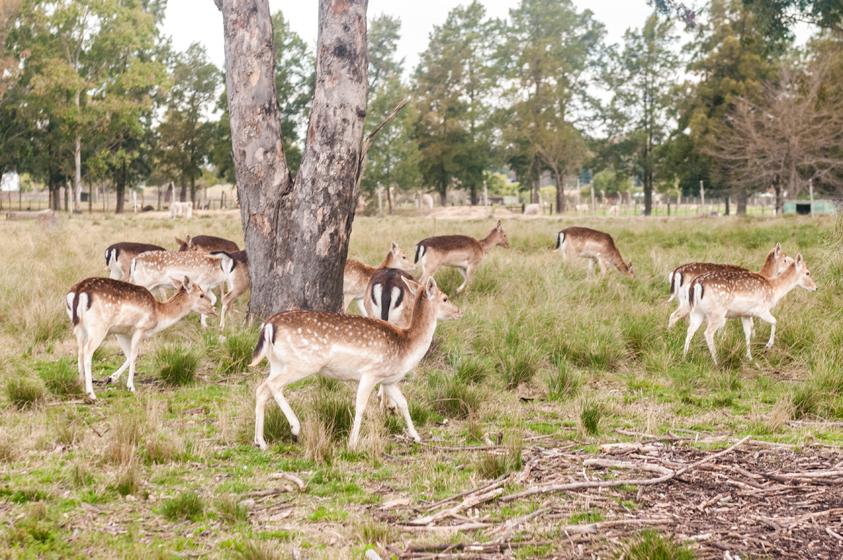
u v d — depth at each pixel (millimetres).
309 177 9273
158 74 48906
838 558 4082
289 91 52688
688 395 7773
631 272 14812
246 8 9320
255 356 6168
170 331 9922
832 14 27875
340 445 6070
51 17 46250
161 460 5664
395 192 63625
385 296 8422
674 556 3973
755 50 42844
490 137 63344
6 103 48000
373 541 4305
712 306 9086
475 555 4125
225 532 4480
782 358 9203
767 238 19562
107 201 72188
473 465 5504
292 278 9414
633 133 57438
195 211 51906
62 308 10070
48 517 4613
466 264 13906
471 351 9141
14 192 88812
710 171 43781
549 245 20219
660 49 55875
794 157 34125
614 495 4988
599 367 8805
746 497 4941
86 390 7328
